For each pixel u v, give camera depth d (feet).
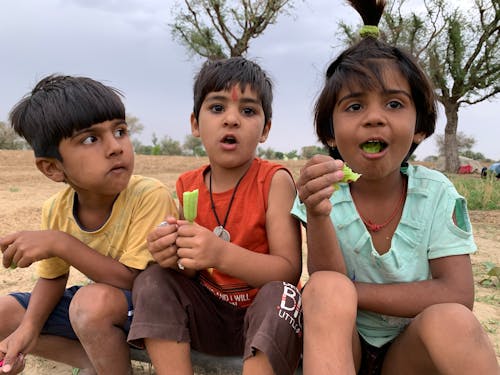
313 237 1.90
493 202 9.91
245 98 2.23
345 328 1.64
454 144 24.57
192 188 2.45
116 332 2.11
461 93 23.25
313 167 1.75
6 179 13.88
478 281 4.44
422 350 1.77
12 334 2.22
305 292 1.75
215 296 2.22
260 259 2.06
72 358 2.48
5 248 2.15
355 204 2.15
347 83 1.92
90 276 2.15
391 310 1.93
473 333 1.60
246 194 2.29
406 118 1.92
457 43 22.25
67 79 2.17
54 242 2.10
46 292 2.33
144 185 2.34
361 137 1.90
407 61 1.96
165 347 1.94
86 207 2.32
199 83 2.33
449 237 2.00
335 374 1.58
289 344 1.83
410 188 2.11
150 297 1.97
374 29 2.14
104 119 2.04
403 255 2.06
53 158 2.12
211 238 1.96
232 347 2.26
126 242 2.28
